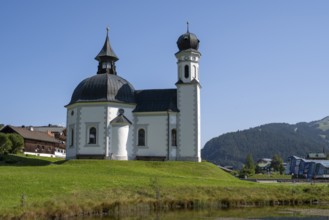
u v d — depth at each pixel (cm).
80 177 4812
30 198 3644
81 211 3597
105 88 7250
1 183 4125
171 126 7194
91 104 7144
